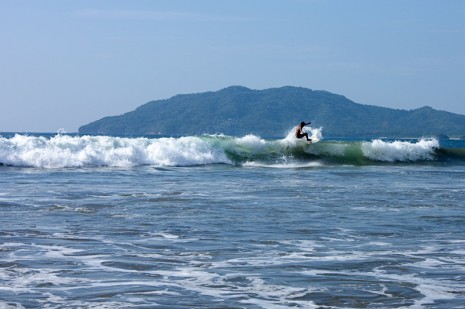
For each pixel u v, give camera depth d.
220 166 44.72
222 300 11.12
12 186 28.47
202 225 18.58
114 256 14.37
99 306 10.70
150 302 10.95
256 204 23.28
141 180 32.44
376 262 14.02
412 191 28.59
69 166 40.78
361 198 25.61
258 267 13.46
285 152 48.31
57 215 20.14
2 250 14.80
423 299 11.29
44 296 11.20
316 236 17.09
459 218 20.47
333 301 11.14
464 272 13.21
